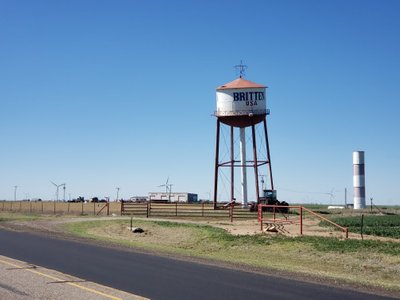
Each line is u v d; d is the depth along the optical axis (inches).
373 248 1050.1
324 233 1344.7
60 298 485.4
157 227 1685.5
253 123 2790.4
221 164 2790.4
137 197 5073.8
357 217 2117.4
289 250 1110.4
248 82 2851.9
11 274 613.3
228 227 1563.7
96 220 1867.6
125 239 1378.0
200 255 947.3
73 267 696.4
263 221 1505.9
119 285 566.9
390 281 760.3
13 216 2284.7
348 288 595.2
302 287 589.9
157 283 587.2
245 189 2802.7
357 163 3818.9
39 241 1077.8
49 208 3651.6
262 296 526.0
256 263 849.5
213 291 547.2
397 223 1713.8
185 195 4537.4
